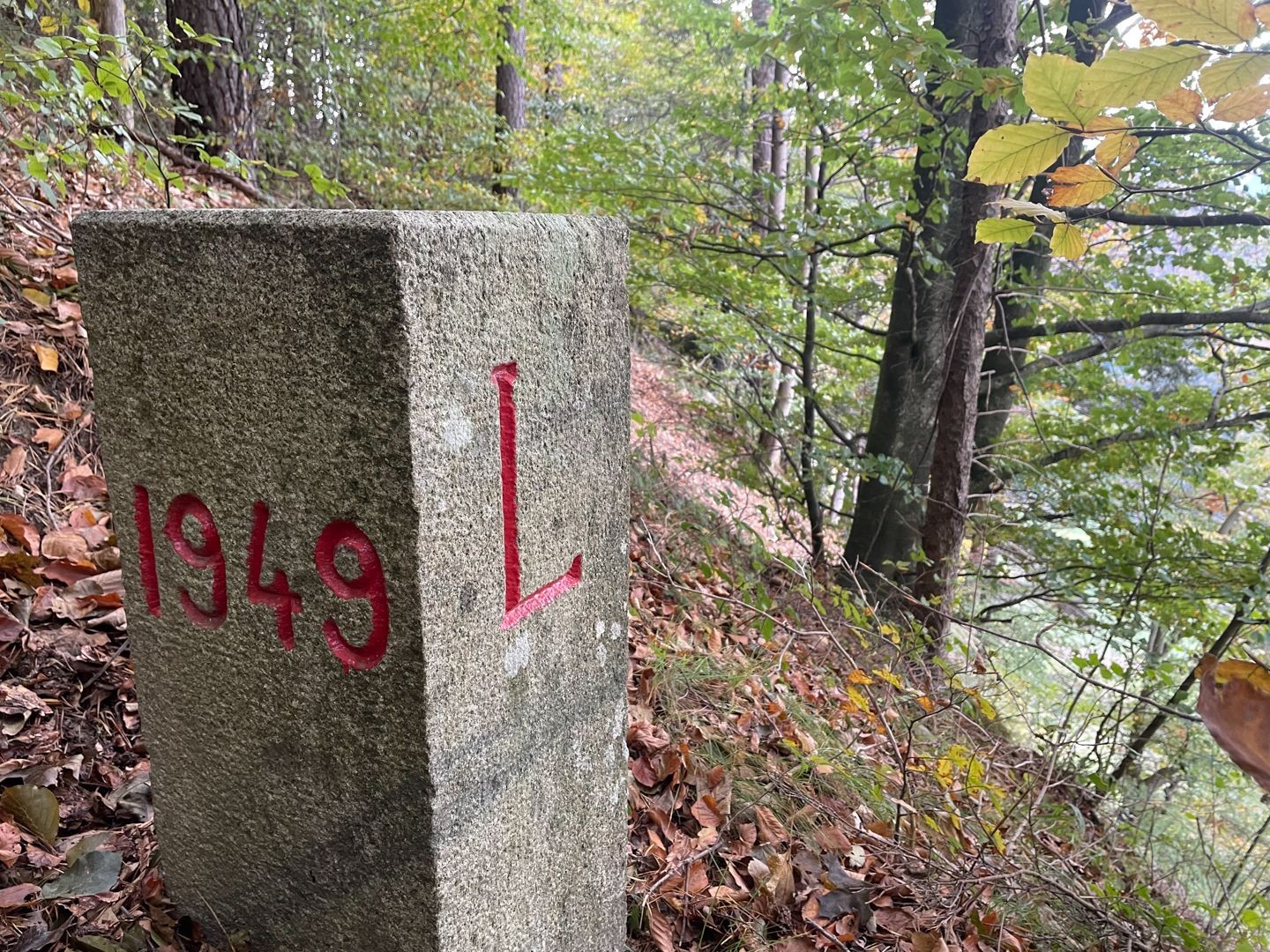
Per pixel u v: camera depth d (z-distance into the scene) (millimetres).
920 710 3516
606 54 12562
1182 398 5766
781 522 5461
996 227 1133
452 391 1109
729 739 2680
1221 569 4629
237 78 5547
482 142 8375
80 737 1964
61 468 2709
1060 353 6141
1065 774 3355
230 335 1161
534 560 1340
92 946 1389
